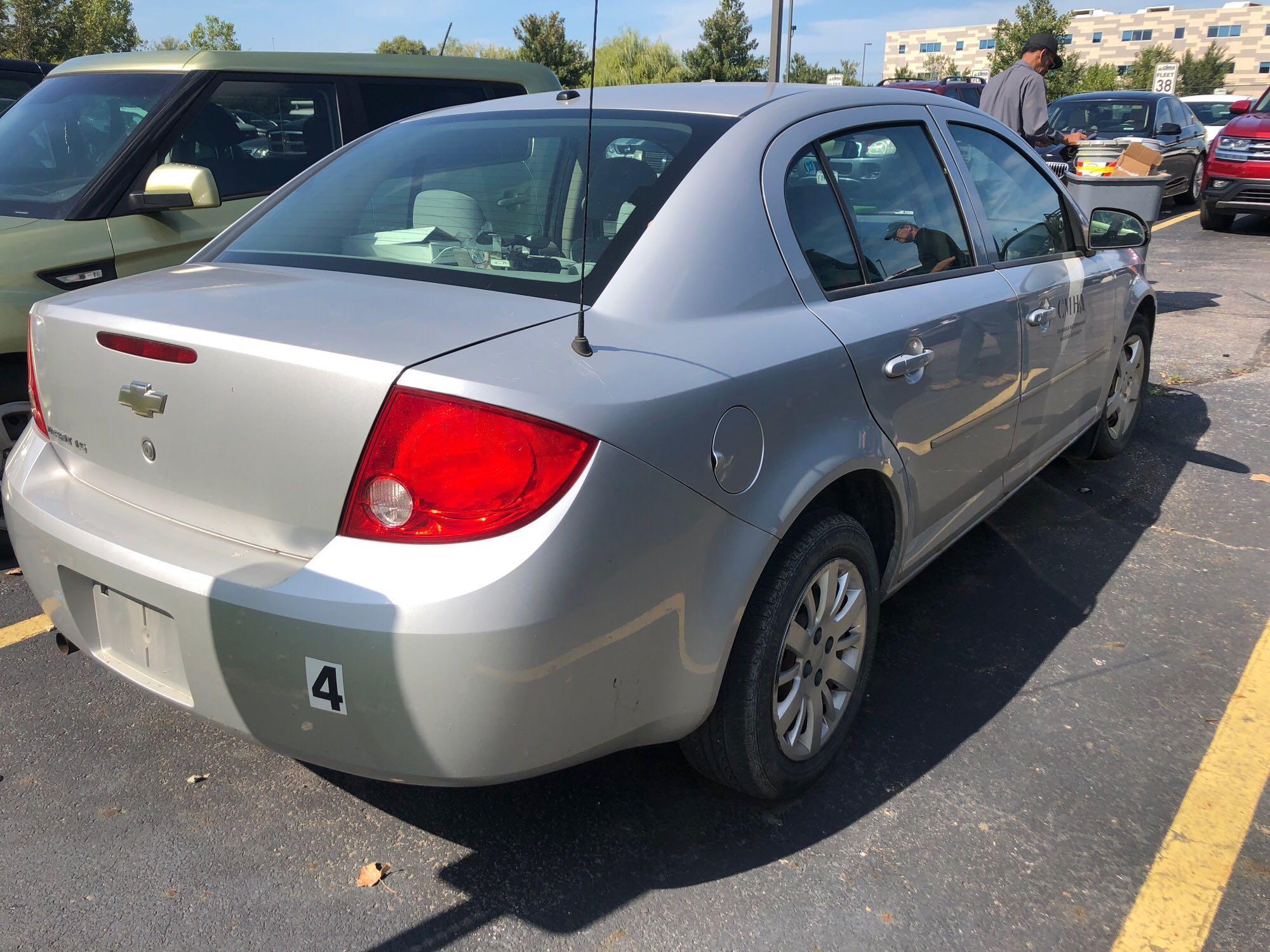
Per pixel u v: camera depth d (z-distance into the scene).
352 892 2.11
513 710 1.69
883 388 2.42
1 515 3.66
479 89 5.61
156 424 1.96
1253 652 3.13
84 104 4.36
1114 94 14.86
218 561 1.83
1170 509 4.30
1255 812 2.39
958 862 2.21
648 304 2.00
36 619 3.25
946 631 3.26
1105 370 4.22
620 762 2.56
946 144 3.11
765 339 2.12
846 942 1.99
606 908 2.07
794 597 2.17
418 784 1.79
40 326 2.23
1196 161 16.05
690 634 1.93
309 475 1.76
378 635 1.65
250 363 1.79
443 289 2.09
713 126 2.42
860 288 2.52
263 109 4.63
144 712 2.74
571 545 1.69
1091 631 3.26
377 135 3.00
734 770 2.22
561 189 2.31
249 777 2.47
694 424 1.88
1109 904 2.10
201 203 3.78
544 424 1.68
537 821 2.33
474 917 2.04
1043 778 2.50
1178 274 9.97
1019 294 3.15
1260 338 7.36
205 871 2.15
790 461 2.11
